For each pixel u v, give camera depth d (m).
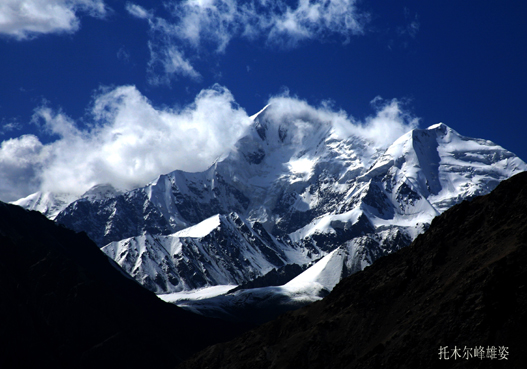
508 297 168.50
